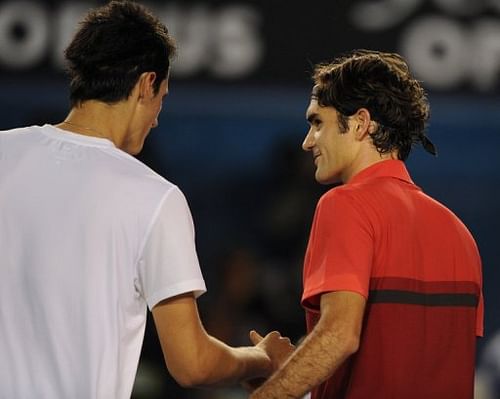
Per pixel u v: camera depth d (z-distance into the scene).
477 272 9.64
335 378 9.34
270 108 22.31
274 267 20.50
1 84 17.69
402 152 9.84
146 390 18.59
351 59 9.84
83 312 8.58
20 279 8.72
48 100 20.44
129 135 9.23
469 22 17.69
